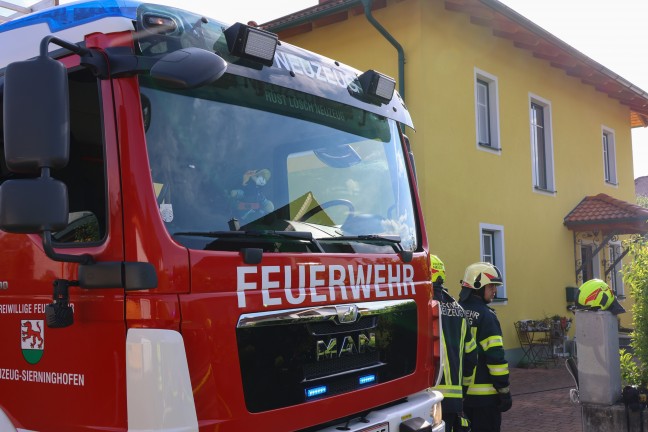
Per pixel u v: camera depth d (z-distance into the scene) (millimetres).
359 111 3875
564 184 16078
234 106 3074
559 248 15656
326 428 3199
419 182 11438
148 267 2508
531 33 13305
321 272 3135
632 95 18359
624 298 18656
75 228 2744
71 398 2652
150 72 2613
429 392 3936
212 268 2645
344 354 3215
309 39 13031
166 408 2438
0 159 3123
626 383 5949
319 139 3521
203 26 2973
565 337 14398
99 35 2699
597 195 16812
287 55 3445
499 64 13656
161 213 2615
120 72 2650
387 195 3934
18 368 2848
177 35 2832
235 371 2658
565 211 16078
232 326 2670
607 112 18562
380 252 3598
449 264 11828
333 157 3590
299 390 2934
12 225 2357
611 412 5594
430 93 11594
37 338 2785
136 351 2480
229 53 3080
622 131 19438
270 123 3238
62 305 2574
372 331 3422
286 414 2854
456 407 4730
